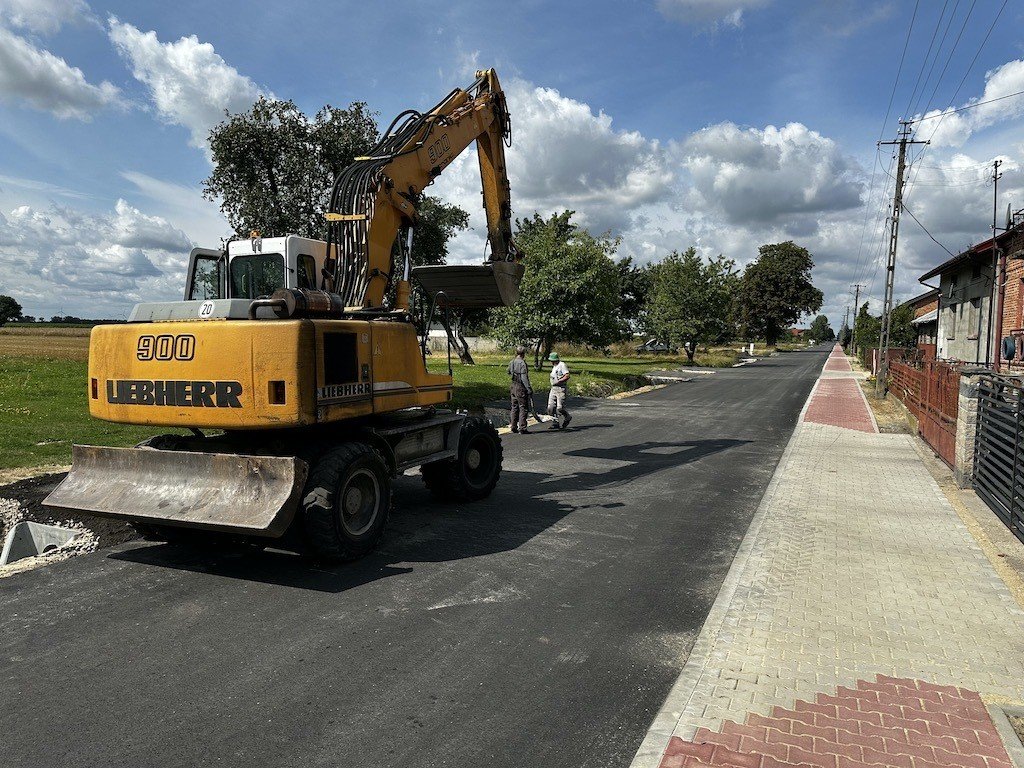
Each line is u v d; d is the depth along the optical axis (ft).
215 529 17.01
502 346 94.68
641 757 10.12
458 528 22.93
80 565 19.08
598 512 25.21
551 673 13.08
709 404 66.85
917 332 154.40
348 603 16.44
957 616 15.11
